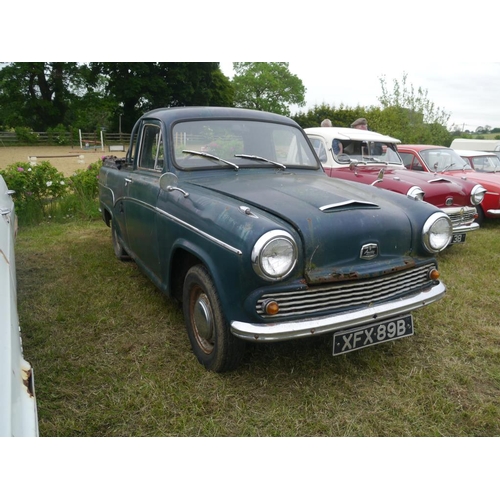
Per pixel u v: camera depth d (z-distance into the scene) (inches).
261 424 99.0
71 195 322.3
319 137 270.5
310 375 116.5
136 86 1505.9
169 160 134.2
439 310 158.2
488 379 118.0
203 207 111.1
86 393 109.4
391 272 108.2
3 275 93.9
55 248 235.5
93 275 190.1
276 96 2335.1
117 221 188.4
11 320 79.0
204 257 106.5
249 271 94.5
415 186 218.4
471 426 99.7
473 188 238.2
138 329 142.2
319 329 97.7
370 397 108.4
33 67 1572.3
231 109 153.5
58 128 1507.1
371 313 104.0
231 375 115.4
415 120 634.2
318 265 100.4
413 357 127.6
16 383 66.6
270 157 150.0
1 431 54.7
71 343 133.3
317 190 121.0
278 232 93.5
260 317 96.3
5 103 1605.6
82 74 1609.3
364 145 272.4
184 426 97.5
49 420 99.2
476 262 220.5
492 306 164.7
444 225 117.8
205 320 113.3
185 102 1637.6
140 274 191.3
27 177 299.1
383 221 109.7
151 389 109.9
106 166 211.8
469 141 579.5
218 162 139.1
